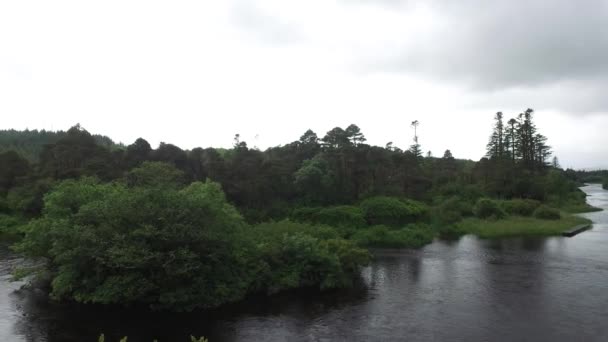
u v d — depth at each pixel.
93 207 22.98
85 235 20.67
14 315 20.61
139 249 20.34
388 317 20.36
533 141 97.88
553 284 25.77
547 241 42.50
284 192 57.50
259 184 54.50
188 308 21.02
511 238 44.88
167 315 20.58
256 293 24.02
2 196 63.66
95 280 21.48
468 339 17.62
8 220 54.31
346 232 45.78
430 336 18.00
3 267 30.95
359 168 58.91
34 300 22.84
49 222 24.59
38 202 54.81
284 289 24.61
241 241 24.81
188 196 23.12
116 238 20.59
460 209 57.34
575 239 43.59
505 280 26.94
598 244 40.34
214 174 56.16
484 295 23.77
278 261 25.33
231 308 21.62
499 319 19.91
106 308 21.45
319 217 49.69
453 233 47.38
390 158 64.50
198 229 21.52
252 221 49.34
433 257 34.88
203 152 64.62
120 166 60.25
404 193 62.81
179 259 20.47
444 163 100.25
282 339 17.83
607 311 20.78
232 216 25.42
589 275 27.89
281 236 28.75
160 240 20.84
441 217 51.16
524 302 22.38
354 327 19.11
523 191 73.56
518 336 17.86
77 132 67.44
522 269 29.97
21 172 68.12
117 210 21.86
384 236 43.25
